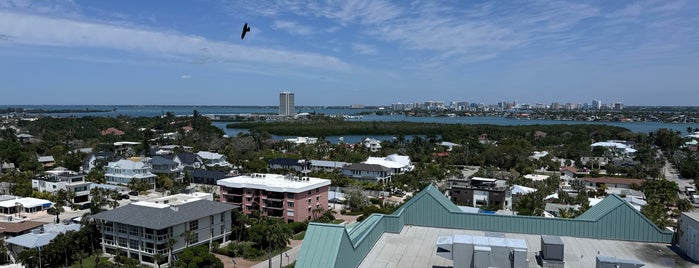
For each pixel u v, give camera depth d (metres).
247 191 115.12
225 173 169.00
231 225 96.19
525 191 129.38
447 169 186.50
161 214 83.50
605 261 28.95
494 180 132.00
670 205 123.25
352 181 154.88
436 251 33.47
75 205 125.44
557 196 128.12
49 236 83.19
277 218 109.06
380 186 149.25
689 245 34.47
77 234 84.12
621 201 39.31
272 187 111.62
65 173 144.38
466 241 30.61
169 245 80.56
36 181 140.88
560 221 39.50
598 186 151.12
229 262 84.88
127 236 84.31
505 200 121.75
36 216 115.88
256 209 113.75
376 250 35.28
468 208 70.62
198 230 87.94
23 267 76.50
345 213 122.25
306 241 27.92
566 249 36.00
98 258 82.50
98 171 166.12
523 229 40.06
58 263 80.00
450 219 41.34
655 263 33.19
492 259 29.36
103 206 116.62
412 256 34.03
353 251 30.56
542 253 32.25
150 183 155.00
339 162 188.25
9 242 81.69
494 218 40.56
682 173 185.75
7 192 141.62
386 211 114.88
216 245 91.94
